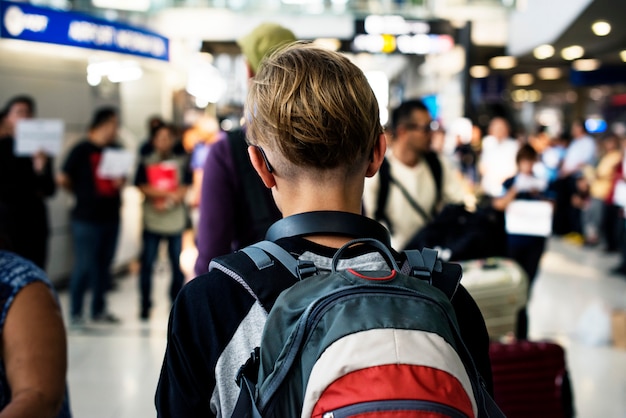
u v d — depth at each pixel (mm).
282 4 10852
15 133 5051
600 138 13516
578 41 9469
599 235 10250
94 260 5641
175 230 5980
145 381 4348
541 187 5359
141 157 6062
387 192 3162
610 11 7355
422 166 3266
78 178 5582
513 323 2979
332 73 986
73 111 7422
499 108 6230
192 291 968
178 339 949
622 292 7004
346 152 985
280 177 1025
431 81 15516
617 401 4043
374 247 1029
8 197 4855
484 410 910
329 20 10875
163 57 9273
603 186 9961
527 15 10266
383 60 17109
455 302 1049
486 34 11430
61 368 1388
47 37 6371
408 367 805
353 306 856
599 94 24578
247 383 892
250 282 946
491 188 5754
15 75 6559
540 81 18000
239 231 1927
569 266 8633
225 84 12117
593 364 4676
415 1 10977
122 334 5387
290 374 858
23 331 1373
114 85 8461
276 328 886
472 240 3049
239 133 1930
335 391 796
